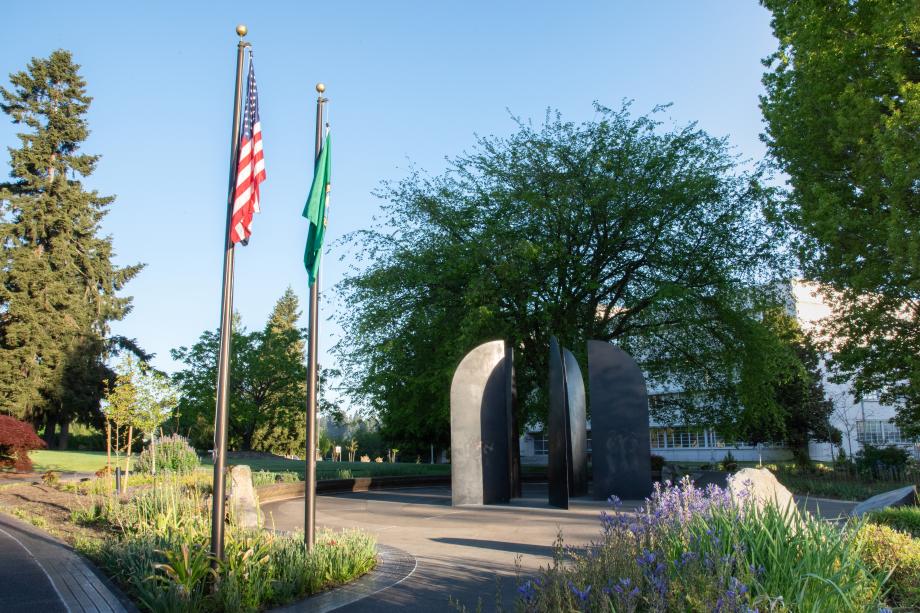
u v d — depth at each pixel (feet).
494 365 58.13
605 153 77.66
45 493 59.41
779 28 67.97
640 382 57.88
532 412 87.04
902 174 50.52
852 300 66.08
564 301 77.92
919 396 72.08
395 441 159.22
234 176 25.26
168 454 68.85
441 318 78.23
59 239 141.90
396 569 27.84
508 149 82.53
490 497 55.11
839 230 60.59
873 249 60.49
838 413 134.31
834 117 60.08
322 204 30.22
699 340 81.92
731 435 86.63
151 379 54.39
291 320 253.03
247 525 35.88
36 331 126.52
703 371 84.43
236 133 25.61
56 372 129.29
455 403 56.13
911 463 72.74
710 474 74.69
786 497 32.45
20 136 145.18
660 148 78.64
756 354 75.00
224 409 23.57
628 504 52.03
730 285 75.72
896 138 50.96
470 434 55.93
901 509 31.24
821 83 61.36
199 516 30.25
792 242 70.33
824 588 14.73
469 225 80.07
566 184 75.77
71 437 165.17
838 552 16.35
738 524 17.53
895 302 64.23
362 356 84.17
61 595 23.43
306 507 27.45
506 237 75.77
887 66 55.01
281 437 198.90
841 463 84.17
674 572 15.37
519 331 76.74
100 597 23.16
